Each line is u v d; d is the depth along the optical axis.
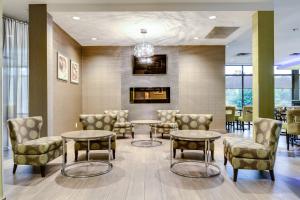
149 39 6.77
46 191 2.88
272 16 4.59
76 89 6.96
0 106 2.48
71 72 6.42
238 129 8.63
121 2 4.55
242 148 3.23
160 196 2.74
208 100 7.55
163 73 7.54
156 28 5.71
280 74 12.56
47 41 4.56
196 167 3.88
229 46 7.88
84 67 7.52
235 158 3.25
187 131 4.13
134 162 4.14
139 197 2.71
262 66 4.63
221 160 4.31
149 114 7.54
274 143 3.23
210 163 3.95
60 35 5.62
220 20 5.16
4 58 5.17
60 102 5.59
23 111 5.46
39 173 3.56
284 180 3.31
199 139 3.50
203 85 7.54
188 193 2.83
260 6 4.59
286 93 12.59
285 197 2.76
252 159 3.23
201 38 6.68
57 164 4.03
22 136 3.67
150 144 5.70
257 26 4.63
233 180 3.28
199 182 3.20
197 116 4.84
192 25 5.49
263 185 3.12
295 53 9.34
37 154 3.39
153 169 3.74
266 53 4.62
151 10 4.61
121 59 7.54
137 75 7.55
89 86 7.53
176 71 7.54
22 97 5.45
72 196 2.74
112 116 4.77
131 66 7.54
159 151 4.98
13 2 4.45
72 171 3.65
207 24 5.43
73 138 3.49
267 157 3.22
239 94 11.97
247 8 4.61
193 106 7.54
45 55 4.52
